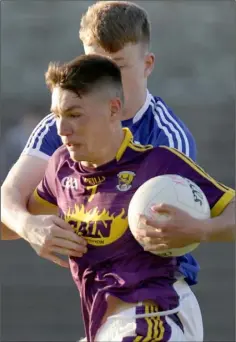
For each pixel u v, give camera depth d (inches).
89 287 429.4
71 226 434.6
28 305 1339.8
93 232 425.4
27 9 1936.5
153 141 497.7
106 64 420.2
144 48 508.1
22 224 448.5
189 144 499.8
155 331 406.3
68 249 426.0
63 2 1956.2
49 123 521.7
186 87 1801.2
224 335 1291.8
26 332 1316.4
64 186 448.8
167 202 407.2
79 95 410.9
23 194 491.5
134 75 502.3
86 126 414.0
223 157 1620.3
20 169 502.6
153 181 415.5
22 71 1845.5
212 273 1362.0
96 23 490.9
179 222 401.4
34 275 1358.3
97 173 431.5
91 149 419.8
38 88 1793.8
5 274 1359.5
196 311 431.2
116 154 430.3
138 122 508.4
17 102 1712.6
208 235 406.3
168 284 420.8
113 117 423.5
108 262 422.3
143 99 512.7
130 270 417.1
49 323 1316.4
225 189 428.5
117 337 410.0
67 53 1900.8
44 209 480.4
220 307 1328.7
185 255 445.7
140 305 412.5
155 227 400.8
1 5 1923.0
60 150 466.6
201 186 429.1
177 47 1876.2
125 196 425.4
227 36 1889.8
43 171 505.0
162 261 420.8
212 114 1692.9
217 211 424.5
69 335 1305.4
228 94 1781.5
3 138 1630.2
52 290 1348.4
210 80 1814.7
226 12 1918.1
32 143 513.3
